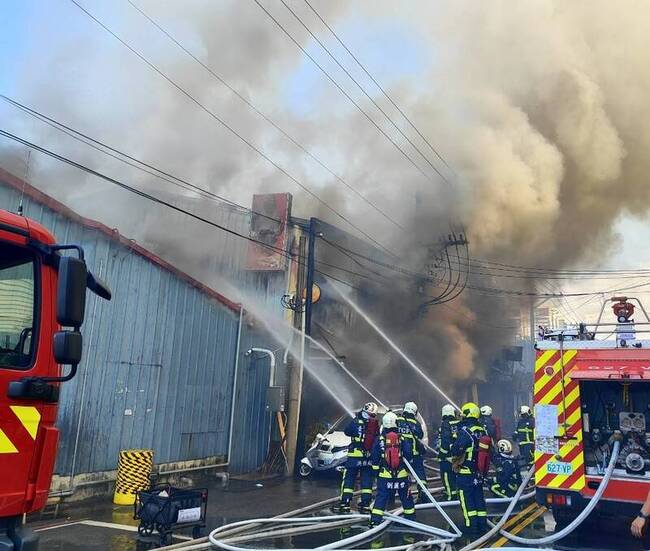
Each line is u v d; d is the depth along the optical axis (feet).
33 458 8.63
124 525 23.49
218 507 28.43
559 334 22.12
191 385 34.83
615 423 21.03
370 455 26.91
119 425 29.43
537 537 22.18
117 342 29.60
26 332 8.87
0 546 8.10
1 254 8.83
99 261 28.76
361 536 21.04
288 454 41.22
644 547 20.06
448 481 27.58
